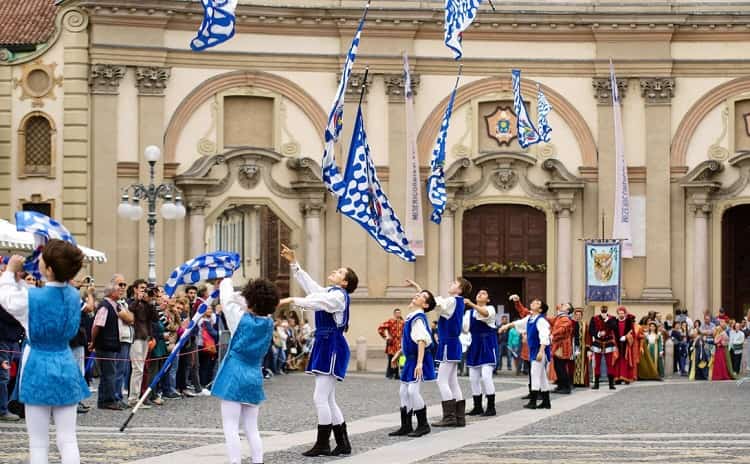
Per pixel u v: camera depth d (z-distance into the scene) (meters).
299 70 46.94
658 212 47.53
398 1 46.72
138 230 45.59
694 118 47.69
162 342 27.09
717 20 47.28
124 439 19.92
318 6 46.59
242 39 46.62
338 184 22.20
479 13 47.09
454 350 22.50
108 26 45.44
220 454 18.06
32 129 46.03
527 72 47.56
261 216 63.66
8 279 12.97
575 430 22.05
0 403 22.25
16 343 22.33
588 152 47.59
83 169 45.53
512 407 27.42
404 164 47.09
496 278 48.69
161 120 45.78
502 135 47.75
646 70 47.56
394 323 38.69
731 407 27.25
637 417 24.66
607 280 44.72
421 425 21.11
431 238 47.56
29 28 46.47
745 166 47.53
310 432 21.72
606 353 35.06
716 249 47.66
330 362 18.09
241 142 46.75
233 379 14.86
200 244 46.03
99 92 45.44
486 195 47.75
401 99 47.12
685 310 47.09
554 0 47.28
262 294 15.12
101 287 45.25
